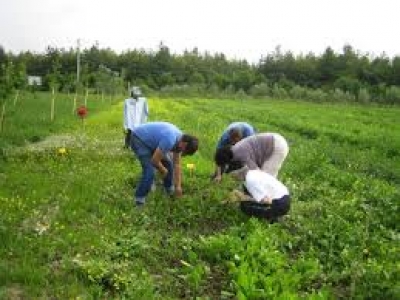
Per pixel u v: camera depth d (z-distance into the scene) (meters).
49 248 7.61
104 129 22.95
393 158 19.56
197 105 49.59
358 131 28.11
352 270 7.50
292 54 105.31
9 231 8.02
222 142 10.84
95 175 12.51
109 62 102.25
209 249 7.93
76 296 6.36
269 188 9.31
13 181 11.38
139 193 10.07
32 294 6.34
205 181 12.01
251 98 80.81
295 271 7.32
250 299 6.46
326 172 14.23
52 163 13.81
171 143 9.70
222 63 110.81
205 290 6.95
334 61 99.00
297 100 78.38
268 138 9.69
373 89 78.12
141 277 6.96
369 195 11.98
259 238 8.15
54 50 92.81
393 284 7.05
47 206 9.66
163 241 8.48
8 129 19.91
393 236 9.07
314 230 9.18
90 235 8.28
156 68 104.31
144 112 17.34
